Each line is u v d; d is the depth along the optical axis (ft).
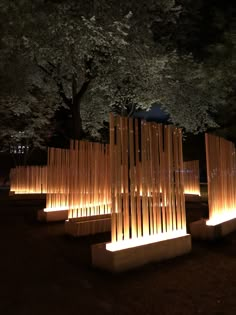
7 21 36.37
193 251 23.61
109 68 43.73
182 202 24.13
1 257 22.71
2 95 50.85
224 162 31.09
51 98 73.20
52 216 36.52
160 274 18.95
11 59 44.27
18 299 15.67
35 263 21.25
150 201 22.06
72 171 30.91
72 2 39.32
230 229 28.99
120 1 42.63
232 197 32.45
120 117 21.16
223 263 20.94
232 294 16.28
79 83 50.96
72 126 48.11
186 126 55.01
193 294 16.29
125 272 19.21
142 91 48.85
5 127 77.71
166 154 23.50
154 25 54.70
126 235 20.59
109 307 14.87
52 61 42.60
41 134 92.32
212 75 47.06
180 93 52.26
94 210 32.27
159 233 22.21
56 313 14.28
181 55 53.93
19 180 63.21
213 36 55.77
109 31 37.45
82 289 16.83
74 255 23.04
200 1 55.47
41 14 37.68
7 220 38.09
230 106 52.65
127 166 21.26
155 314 14.26
